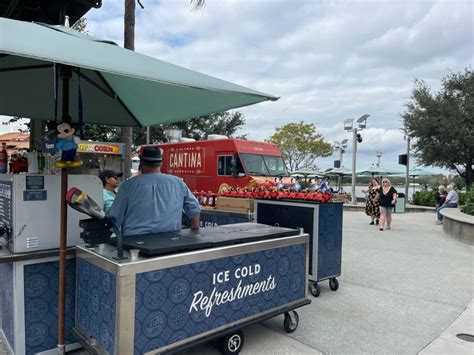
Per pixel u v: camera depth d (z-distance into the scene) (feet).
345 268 20.33
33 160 10.34
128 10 22.45
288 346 10.94
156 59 8.71
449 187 42.98
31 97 13.16
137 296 7.70
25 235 9.14
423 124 76.18
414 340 11.50
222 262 9.20
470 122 72.59
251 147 38.37
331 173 88.38
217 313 9.18
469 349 10.93
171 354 8.23
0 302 10.73
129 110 13.80
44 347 9.42
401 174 94.02
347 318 13.20
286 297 11.05
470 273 19.45
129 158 23.38
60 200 9.61
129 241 8.76
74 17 19.42
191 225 11.09
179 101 11.82
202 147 40.22
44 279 9.36
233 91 8.21
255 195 18.30
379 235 32.58
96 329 8.44
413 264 21.40
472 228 27.89
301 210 16.03
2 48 5.55
